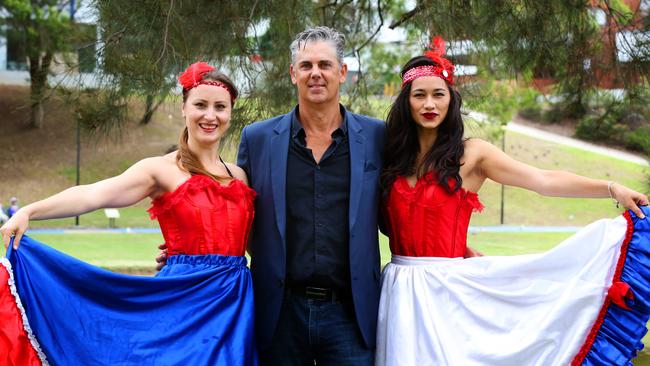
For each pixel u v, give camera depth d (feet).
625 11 20.84
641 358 19.20
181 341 10.52
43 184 76.28
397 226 11.79
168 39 19.56
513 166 11.62
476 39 21.52
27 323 10.09
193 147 11.36
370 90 30.42
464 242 11.93
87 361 10.25
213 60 20.48
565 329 11.13
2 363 9.96
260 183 11.50
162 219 11.16
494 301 11.43
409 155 11.80
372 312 11.46
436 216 11.57
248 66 20.95
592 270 11.23
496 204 78.59
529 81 25.13
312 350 11.34
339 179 11.28
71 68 21.89
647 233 11.13
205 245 10.93
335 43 11.31
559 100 25.63
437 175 11.53
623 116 24.32
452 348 11.23
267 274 11.26
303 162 11.34
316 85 11.14
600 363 10.94
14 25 77.30
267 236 11.30
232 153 23.61
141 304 10.64
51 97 22.48
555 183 11.43
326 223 11.19
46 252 10.39
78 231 58.59
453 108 11.75
